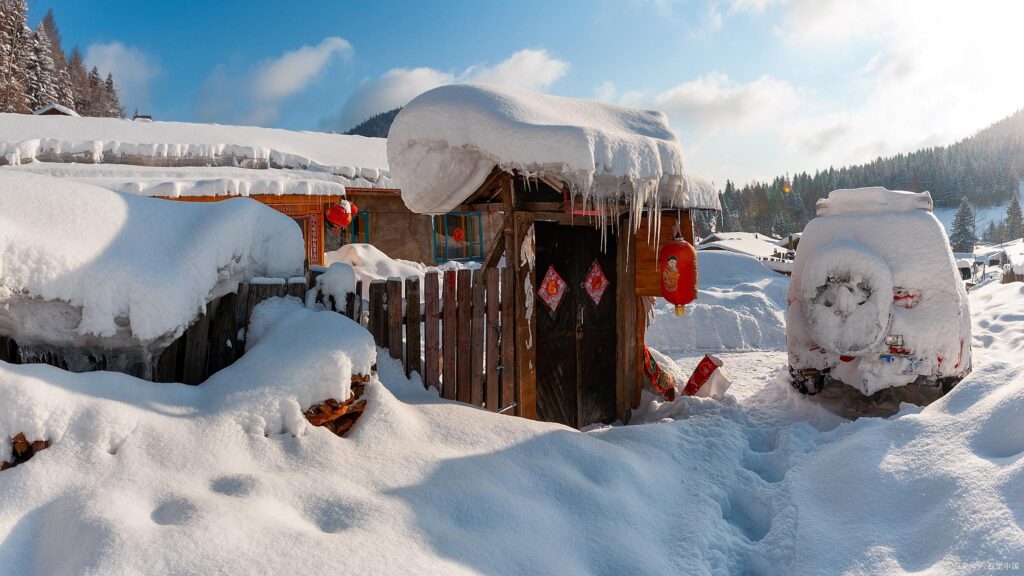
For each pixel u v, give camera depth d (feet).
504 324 15.58
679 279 17.93
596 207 14.73
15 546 7.31
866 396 18.19
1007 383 11.23
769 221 533.14
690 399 17.93
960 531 8.43
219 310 12.21
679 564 9.02
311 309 12.78
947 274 16.25
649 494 10.83
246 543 7.25
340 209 40.09
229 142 55.77
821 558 9.13
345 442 10.39
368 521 8.18
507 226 15.74
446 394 14.32
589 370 18.57
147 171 44.65
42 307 9.73
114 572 6.53
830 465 11.50
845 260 16.61
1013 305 34.50
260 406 10.09
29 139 43.06
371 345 11.59
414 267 41.39
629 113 17.19
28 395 8.49
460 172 15.65
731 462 12.65
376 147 68.69
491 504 9.16
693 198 17.97
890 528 9.41
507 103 14.55
